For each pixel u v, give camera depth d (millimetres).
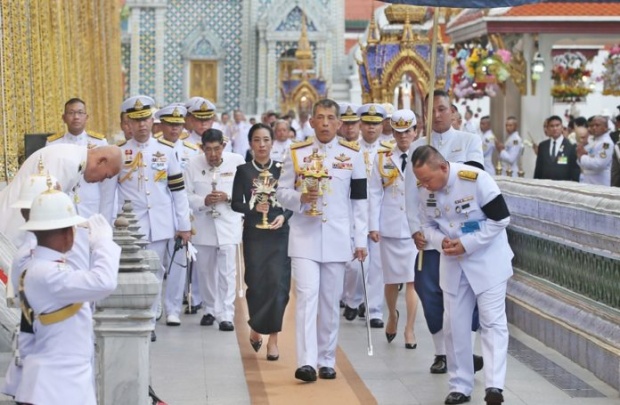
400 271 15078
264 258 14227
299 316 13055
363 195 13445
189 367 13875
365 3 69688
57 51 20391
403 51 22469
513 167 28172
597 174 22812
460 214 11578
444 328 12047
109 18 34562
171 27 61406
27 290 7836
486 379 11422
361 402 12094
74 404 7871
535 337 15297
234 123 45125
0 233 10445
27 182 8508
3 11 15703
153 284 9461
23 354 7973
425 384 12945
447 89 23031
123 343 9500
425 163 11539
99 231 8195
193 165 16781
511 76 29969
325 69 60031
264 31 60188
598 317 13375
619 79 31250
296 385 12906
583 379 13016
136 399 9531
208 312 17000
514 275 16469
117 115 39062
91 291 7859
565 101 35562
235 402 12062
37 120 18266
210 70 61562
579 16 29000
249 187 14477
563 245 14625
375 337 15938
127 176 15930
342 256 13195
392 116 15180
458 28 31109
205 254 16719
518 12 28875
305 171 13016
